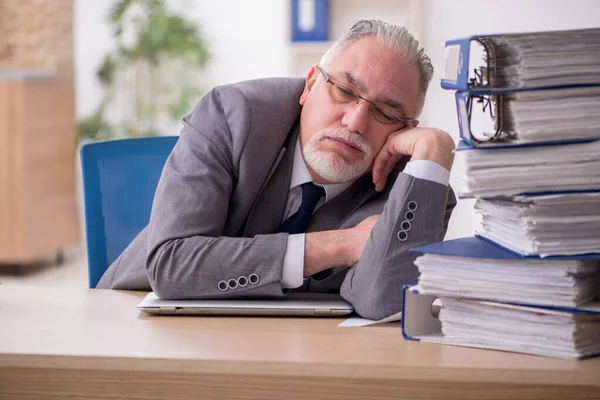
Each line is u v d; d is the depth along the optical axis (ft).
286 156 5.95
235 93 5.82
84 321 4.63
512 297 3.99
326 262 5.14
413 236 4.95
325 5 16.07
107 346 4.09
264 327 4.57
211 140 5.67
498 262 4.01
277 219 5.93
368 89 5.53
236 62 23.44
